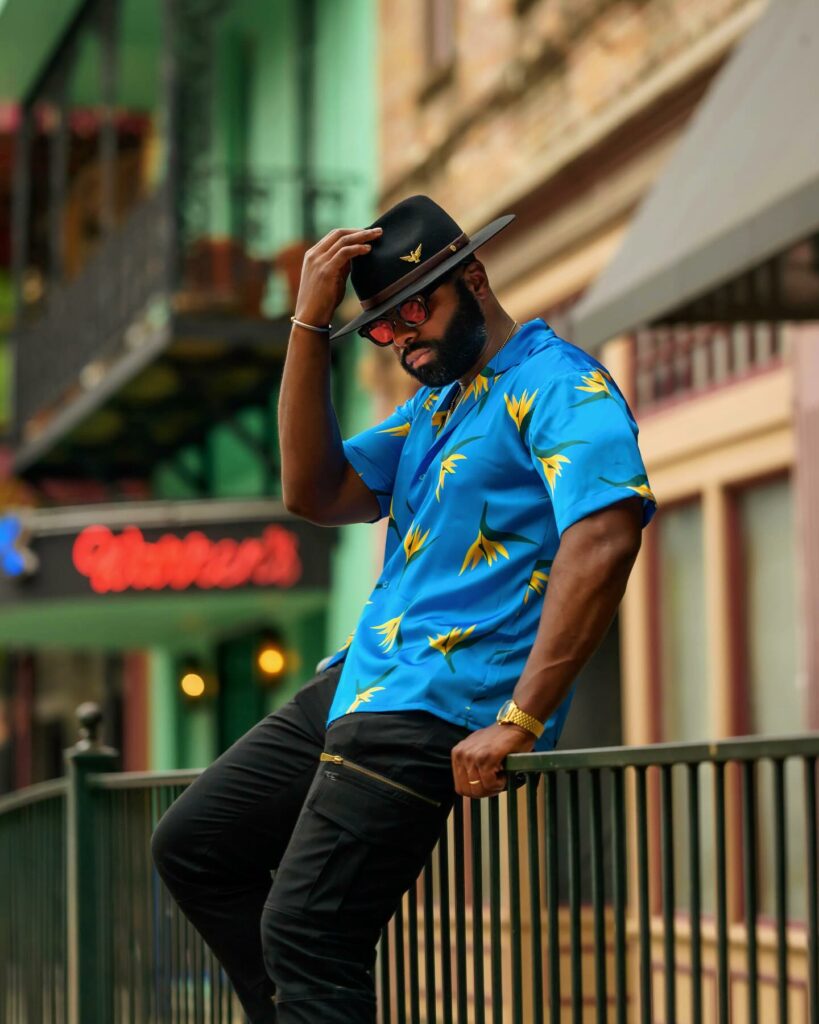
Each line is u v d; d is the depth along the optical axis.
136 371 17.39
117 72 20.17
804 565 9.57
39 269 24.80
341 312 16.58
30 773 26.80
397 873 3.89
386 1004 4.83
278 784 4.32
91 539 16.14
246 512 15.98
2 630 18.66
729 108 7.91
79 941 7.61
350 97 17.23
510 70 13.55
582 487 3.62
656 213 8.28
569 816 3.89
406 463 4.20
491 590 3.87
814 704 9.41
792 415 9.80
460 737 3.81
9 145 25.75
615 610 3.63
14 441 22.73
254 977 4.46
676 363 11.35
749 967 3.30
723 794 3.43
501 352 3.98
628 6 11.78
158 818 6.69
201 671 20.09
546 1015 7.02
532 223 13.52
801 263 8.05
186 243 16.61
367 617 4.06
